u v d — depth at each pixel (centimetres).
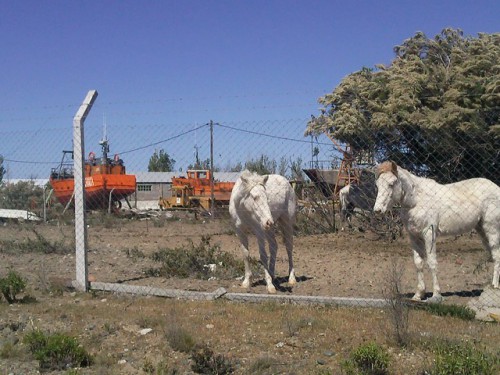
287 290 757
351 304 657
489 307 609
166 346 523
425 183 668
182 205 2462
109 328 572
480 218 673
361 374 446
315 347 515
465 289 754
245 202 735
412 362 472
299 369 471
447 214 661
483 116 1070
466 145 1034
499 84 1079
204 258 926
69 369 473
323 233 1408
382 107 1169
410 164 1095
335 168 1422
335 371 463
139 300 702
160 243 1322
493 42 1418
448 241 1203
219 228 1769
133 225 1931
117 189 2128
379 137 1130
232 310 641
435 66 1288
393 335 520
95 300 711
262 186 725
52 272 884
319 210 1461
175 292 724
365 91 1256
